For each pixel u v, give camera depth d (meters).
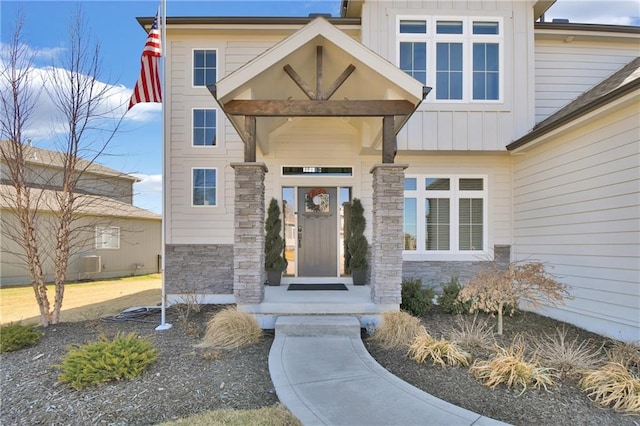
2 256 11.17
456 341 4.57
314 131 8.12
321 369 3.77
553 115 7.80
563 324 6.09
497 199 8.13
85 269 13.15
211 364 4.04
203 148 8.02
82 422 2.91
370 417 2.82
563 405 3.12
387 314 5.11
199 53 8.09
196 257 7.95
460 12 7.64
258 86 5.68
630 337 5.04
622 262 5.18
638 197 4.94
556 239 6.62
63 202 6.31
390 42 7.57
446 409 2.94
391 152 5.62
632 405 3.02
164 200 6.09
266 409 3.05
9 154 6.10
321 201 8.30
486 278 5.46
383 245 5.62
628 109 5.08
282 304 5.61
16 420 2.95
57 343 4.81
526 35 7.72
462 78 7.66
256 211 5.60
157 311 6.96
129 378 3.61
